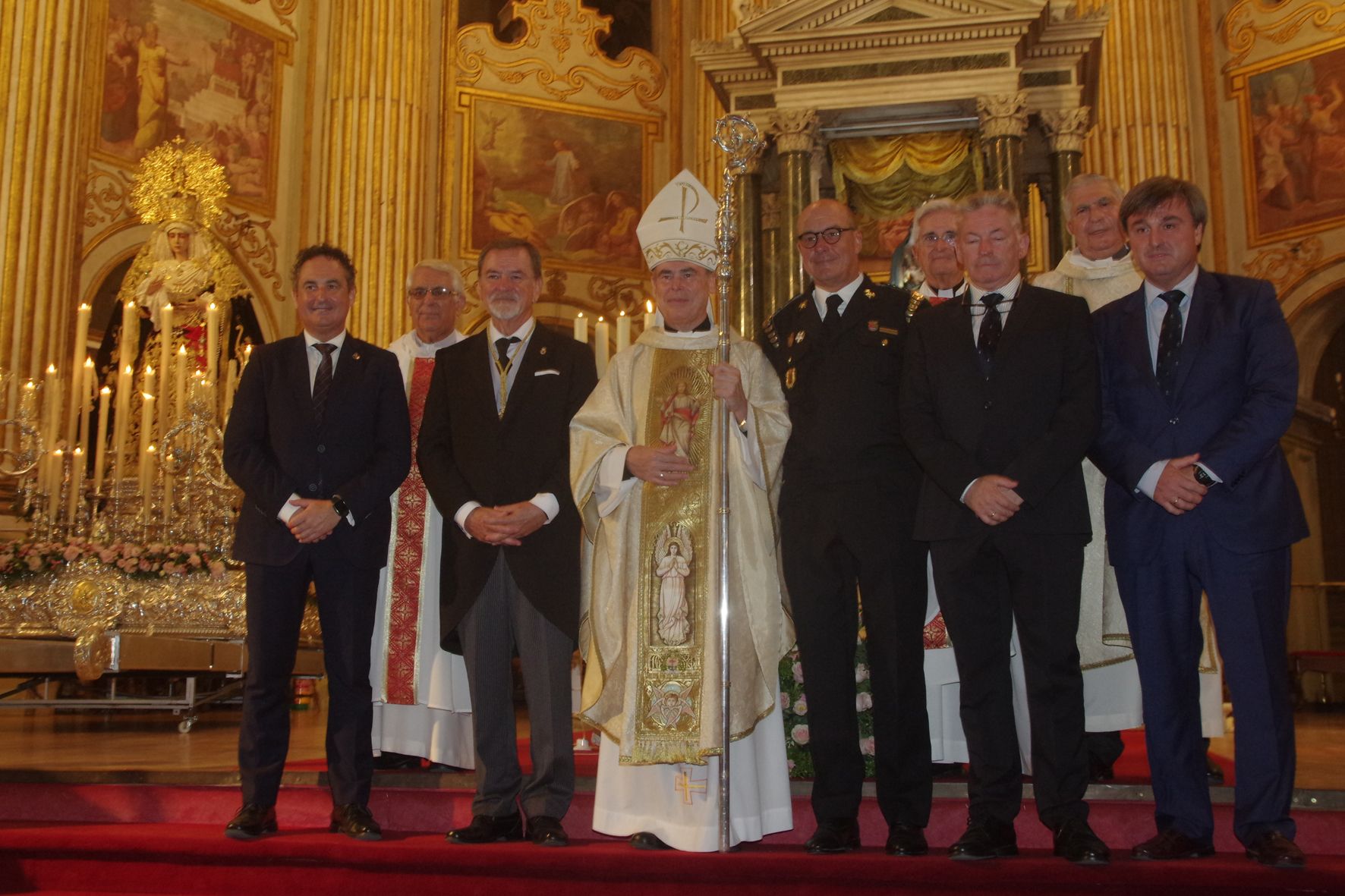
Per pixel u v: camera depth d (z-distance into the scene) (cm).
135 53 1059
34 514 644
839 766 333
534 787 350
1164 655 324
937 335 343
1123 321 345
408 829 380
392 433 381
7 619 605
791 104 749
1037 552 320
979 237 344
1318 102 1139
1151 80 1197
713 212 377
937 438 331
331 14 1223
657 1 1404
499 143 1306
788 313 379
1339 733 651
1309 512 1166
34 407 654
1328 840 335
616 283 1333
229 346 856
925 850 321
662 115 1380
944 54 733
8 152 880
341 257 391
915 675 330
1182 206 333
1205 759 349
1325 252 1124
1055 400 330
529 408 372
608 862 321
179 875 347
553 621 349
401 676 423
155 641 622
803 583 338
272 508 362
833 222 361
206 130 1117
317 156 1198
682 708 341
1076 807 314
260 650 361
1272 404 315
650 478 346
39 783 402
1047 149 766
